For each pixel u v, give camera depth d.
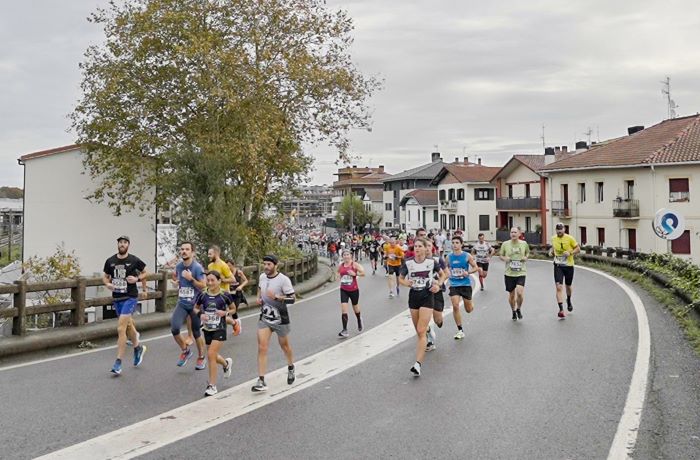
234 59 23.59
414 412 7.21
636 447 5.93
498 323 13.35
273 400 7.84
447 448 6.04
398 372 9.20
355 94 26.83
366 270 34.78
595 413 6.97
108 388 8.50
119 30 26.31
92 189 30.53
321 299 20.28
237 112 23.81
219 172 20.75
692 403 7.16
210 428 6.78
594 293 18.52
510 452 5.89
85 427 6.85
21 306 10.84
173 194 21.00
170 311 14.80
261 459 5.84
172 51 25.12
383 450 6.02
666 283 16.47
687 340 10.58
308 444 6.22
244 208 24.69
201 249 19.98
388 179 95.94
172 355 10.78
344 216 93.00
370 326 13.75
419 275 9.24
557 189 52.22
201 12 25.03
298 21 25.98
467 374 8.92
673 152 40.84
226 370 9.05
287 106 26.55
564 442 6.12
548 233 54.53
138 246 30.75
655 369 8.76
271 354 10.80
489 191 71.44
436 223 82.19
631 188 44.09
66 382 8.83
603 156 47.09
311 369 9.54
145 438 6.49
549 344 10.87
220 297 8.34
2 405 7.68
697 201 39.09
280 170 26.34
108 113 26.67
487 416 6.99
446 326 13.22
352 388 8.34
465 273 12.11
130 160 26.78
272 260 8.41
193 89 25.25
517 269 13.66
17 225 62.25
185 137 25.97
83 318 11.89
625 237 44.03
